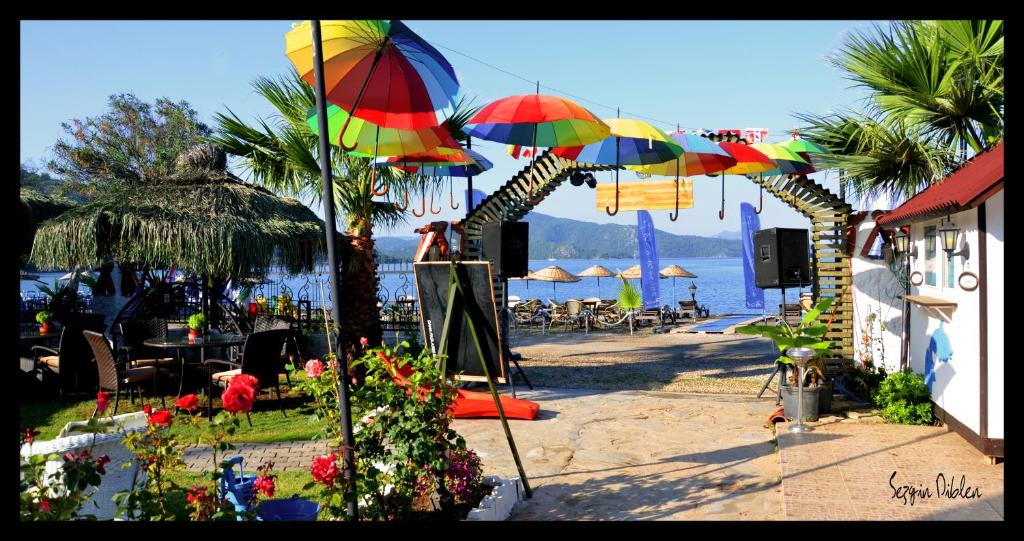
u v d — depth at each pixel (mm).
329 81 5449
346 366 3998
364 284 11461
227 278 12148
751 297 20344
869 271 9984
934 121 9461
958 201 5906
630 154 9836
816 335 8141
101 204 9992
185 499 5293
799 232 8758
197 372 9820
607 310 21969
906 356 8742
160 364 9898
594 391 10453
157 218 9578
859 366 10047
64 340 8797
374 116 6109
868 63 9695
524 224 8523
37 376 10031
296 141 11266
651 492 5805
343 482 3986
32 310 14398
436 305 8359
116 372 8406
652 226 21609
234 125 11898
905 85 9594
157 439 3709
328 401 4660
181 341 9062
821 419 8055
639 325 21203
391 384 4758
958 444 6824
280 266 10734
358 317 11414
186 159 11164
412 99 5723
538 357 14367
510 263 8414
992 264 6211
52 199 14672
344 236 11570
